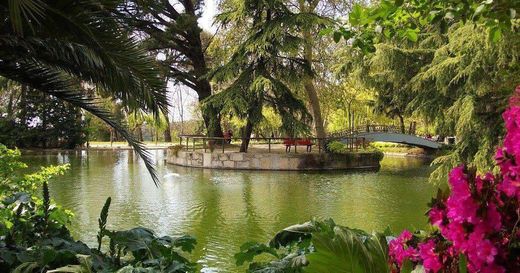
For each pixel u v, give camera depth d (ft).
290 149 68.03
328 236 4.51
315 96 73.36
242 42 63.82
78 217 29.09
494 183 3.83
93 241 22.71
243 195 38.99
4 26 9.85
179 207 33.27
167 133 140.67
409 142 84.43
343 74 67.67
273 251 8.07
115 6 10.01
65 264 7.61
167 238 8.63
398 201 36.14
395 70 52.39
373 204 34.94
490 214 3.59
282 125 63.62
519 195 3.66
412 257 4.50
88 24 9.73
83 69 11.47
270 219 29.60
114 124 13.12
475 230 3.60
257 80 58.13
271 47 59.82
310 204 34.88
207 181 48.11
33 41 10.22
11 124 89.51
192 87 78.23
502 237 3.64
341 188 43.52
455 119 32.32
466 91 30.86
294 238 8.00
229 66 62.44
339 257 4.33
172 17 69.26
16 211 9.86
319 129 73.51
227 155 61.87
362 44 11.49
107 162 68.90
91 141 127.75
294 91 70.69
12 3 7.62
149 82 10.85
